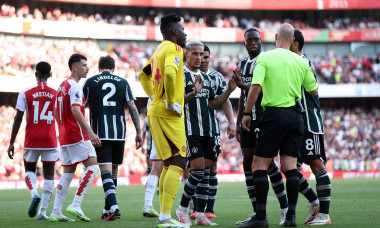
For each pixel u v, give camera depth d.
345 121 117.44
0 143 90.06
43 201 26.55
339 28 132.12
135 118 27.23
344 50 133.25
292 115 19.50
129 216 28.05
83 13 124.44
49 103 27.38
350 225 21.12
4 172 87.44
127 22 123.50
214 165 27.34
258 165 19.58
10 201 43.66
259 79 19.50
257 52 24.53
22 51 105.94
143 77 21.53
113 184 25.45
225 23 128.50
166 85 18.48
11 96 107.75
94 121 26.39
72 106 23.62
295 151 19.69
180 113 19.11
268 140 19.42
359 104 125.50
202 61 25.98
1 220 25.77
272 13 134.88
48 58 108.81
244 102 24.53
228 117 26.92
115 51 119.81
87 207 35.66
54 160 27.16
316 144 21.53
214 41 127.62
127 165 96.38
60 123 24.83
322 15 135.00
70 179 24.97
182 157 19.41
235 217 27.48
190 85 23.55
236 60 127.12
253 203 23.61
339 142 112.19
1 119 95.50
